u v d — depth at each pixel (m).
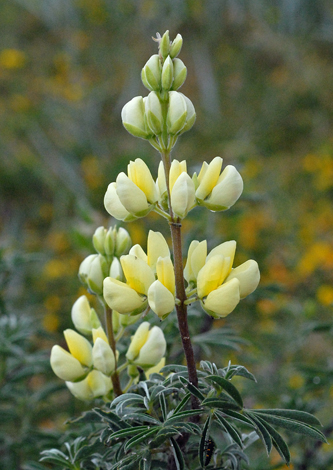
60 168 1.14
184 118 0.27
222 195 0.27
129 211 0.27
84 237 0.56
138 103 0.27
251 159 1.15
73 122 1.25
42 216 1.07
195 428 0.27
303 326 0.54
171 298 0.26
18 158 1.12
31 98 1.26
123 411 0.28
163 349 0.30
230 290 0.26
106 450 0.30
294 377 0.54
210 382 0.27
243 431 0.40
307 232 1.00
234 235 0.77
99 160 1.19
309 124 1.27
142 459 0.27
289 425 0.26
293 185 1.14
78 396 0.31
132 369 0.31
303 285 0.85
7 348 0.41
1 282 0.47
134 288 0.27
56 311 0.80
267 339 0.58
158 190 0.28
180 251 0.27
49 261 0.90
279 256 0.93
